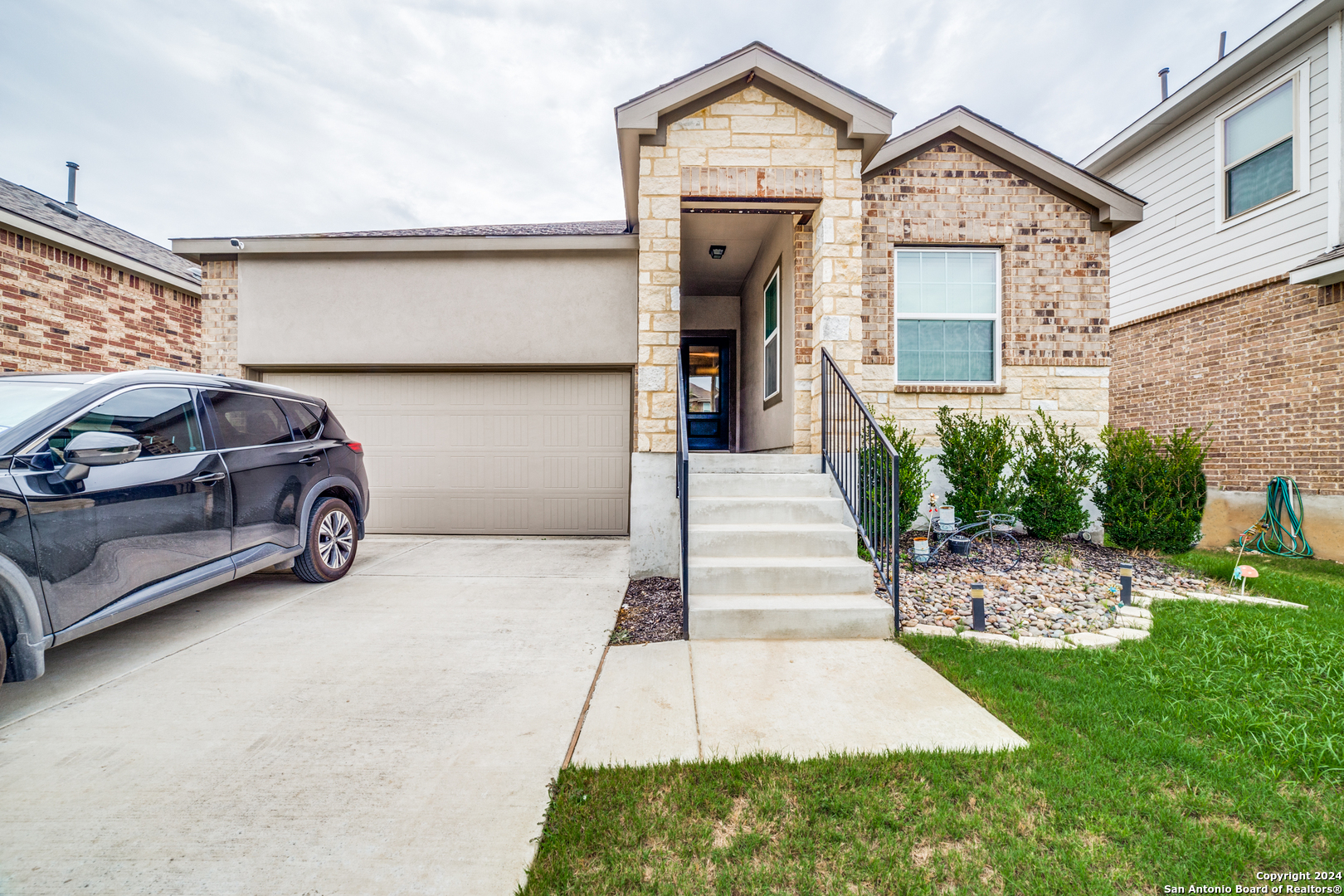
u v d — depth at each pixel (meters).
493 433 7.16
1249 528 7.11
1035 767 2.14
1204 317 8.05
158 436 3.44
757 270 8.12
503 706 2.73
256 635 3.66
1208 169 8.06
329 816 1.92
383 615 4.09
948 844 1.76
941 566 5.31
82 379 3.27
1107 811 1.88
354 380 7.21
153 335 8.24
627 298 6.90
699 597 3.95
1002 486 6.11
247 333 6.93
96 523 2.96
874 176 6.57
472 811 1.95
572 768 2.16
